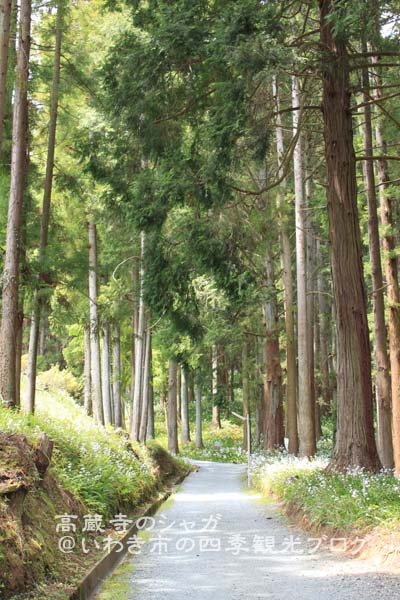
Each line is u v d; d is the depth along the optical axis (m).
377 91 16.67
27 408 13.77
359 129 20.75
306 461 16.72
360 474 10.82
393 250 17.38
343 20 9.30
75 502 8.67
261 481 17.97
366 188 17.27
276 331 26.44
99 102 14.72
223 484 22.38
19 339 14.01
